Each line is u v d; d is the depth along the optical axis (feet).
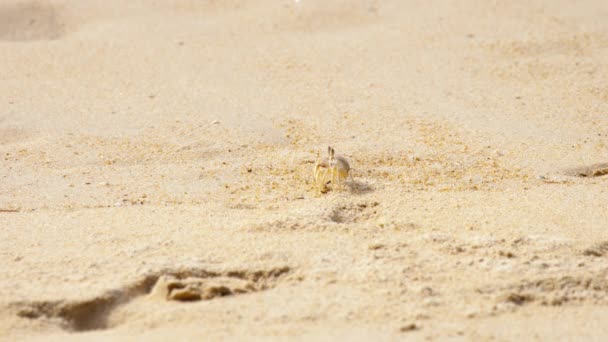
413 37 108.06
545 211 49.67
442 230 45.50
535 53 100.22
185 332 33.37
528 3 122.01
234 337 32.83
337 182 56.75
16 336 33.17
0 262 40.34
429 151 66.18
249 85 89.45
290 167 61.62
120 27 115.55
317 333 33.17
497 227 46.09
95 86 89.81
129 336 33.19
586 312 35.81
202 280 37.81
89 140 70.18
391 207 50.42
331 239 43.62
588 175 61.16
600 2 121.90
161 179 59.06
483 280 38.14
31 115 78.59
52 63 99.66
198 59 100.32
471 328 33.83
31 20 119.85
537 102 82.33
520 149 67.05
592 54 99.35
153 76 93.61
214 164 63.00
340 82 90.17
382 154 65.16
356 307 35.45
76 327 34.99
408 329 33.55
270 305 35.81
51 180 58.90
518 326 34.24
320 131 72.74
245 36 110.42
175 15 121.49
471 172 60.64
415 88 87.66
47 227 46.55
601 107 80.43
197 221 47.42
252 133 71.61
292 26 114.52
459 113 78.54
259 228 45.34
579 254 41.73
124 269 39.27
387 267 39.52
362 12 120.06
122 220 47.91
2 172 61.05
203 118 76.84
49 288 36.96
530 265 39.88
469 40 106.01
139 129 73.41
